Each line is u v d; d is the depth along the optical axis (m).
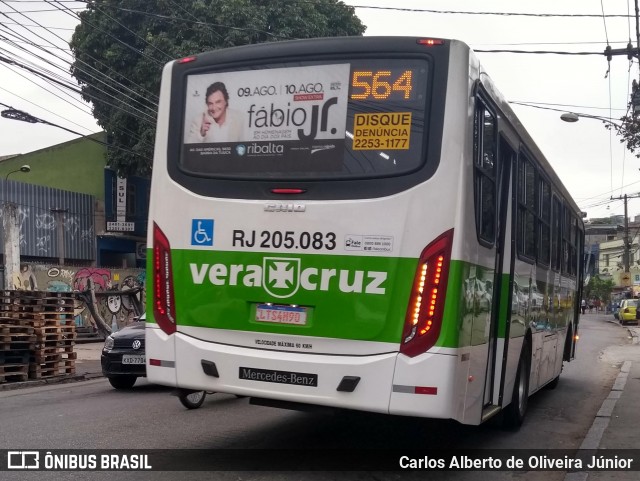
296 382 5.46
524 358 8.20
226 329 5.77
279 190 5.67
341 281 5.41
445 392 5.12
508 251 6.98
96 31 24.14
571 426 8.73
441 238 5.23
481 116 5.84
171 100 6.23
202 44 22.58
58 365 13.38
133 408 9.25
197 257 5.91
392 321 5.26
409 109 5.43
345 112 5.61
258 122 5.87
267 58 5.90
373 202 5.38
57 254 27.66
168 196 6.11
